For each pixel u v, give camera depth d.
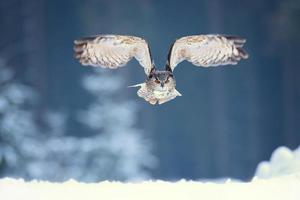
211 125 68.62
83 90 67.88
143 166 50.50
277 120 72.38
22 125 40.69
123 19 71.44
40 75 68.12
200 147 67.50
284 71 72.81
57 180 44.34
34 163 40.47
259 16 75.25
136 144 48.28
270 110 72.81
